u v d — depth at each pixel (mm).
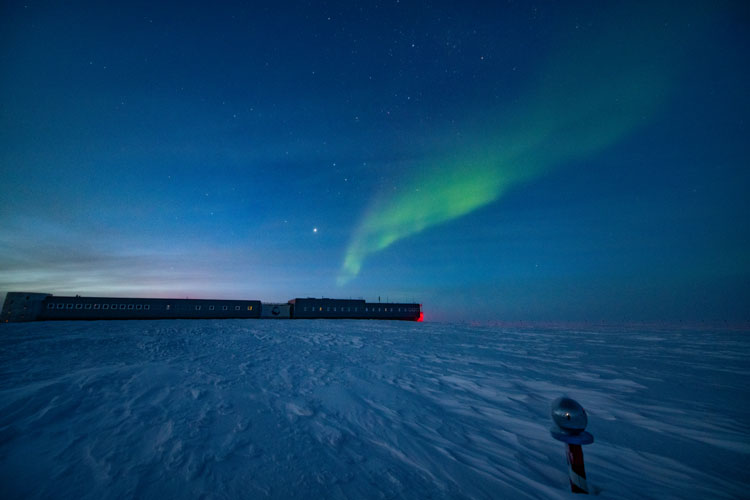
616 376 7363
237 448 3195
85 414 3789
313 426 3979
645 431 4098
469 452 3484
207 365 7129
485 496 2600
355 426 4117
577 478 2564
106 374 5367
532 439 3871
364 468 3014
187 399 4488
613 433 4039
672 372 7867
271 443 3385
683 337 19297
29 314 27969
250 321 29562
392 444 3627
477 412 4859
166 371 5906
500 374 7508
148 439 3238
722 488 2795
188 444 3166
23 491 2330
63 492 2338
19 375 5723
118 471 2643
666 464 3232
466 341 15203
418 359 9547
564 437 2549
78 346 9711
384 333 18844
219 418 3914
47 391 4414
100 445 3074
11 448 2930
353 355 9938
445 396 5680
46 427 3396
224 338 13469
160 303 33344
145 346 10070
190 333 15008
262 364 7730
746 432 4066
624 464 3227
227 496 2400
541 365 8758
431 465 3152
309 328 21281
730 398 5586
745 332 24922
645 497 2619
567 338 17656
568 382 6754
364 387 6020
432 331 21312
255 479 2666
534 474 3018
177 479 2574
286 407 4582
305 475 2797
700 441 3795
